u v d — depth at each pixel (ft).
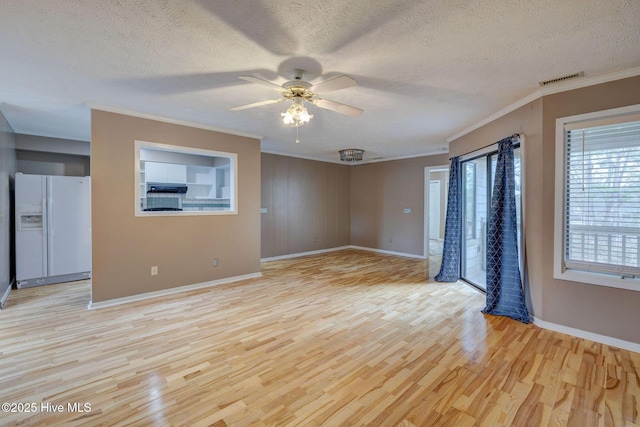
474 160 14.58
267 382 6.79
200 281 14.17
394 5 5.33
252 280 15.61
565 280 9.14
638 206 8.13
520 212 10.62
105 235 11.53
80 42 6.62
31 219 14.44
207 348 8.34
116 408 5.91
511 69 7.97
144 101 10.56
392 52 7.05
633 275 8.18
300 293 13.42
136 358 7.80
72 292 13.53
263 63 7.61
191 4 5.32
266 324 9.98
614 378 6.89
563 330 9.23
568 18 5.73
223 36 6.39
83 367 7.37
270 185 21.31
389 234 24.02
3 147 12.05
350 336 9.11
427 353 8.09
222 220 14.90
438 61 7.50
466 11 5.51
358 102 10.55
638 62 7.55
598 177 8.66
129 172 11.96
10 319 10.34
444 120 12.82
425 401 6.15
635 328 8.07
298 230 23.07
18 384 6.67
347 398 6.24
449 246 15.56
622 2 5.24
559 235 9.18
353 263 20.18
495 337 9.02
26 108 11.32
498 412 5.82
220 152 14.58
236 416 5.71
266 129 14.66
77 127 14.19
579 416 5.70
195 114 12.14
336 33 6.26
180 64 7.68
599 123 8.45
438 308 11.57
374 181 25.08
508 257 10.67
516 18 5.74
